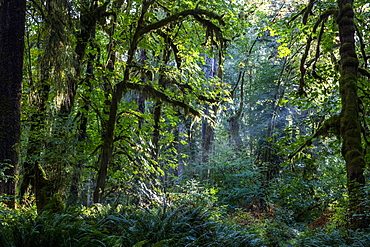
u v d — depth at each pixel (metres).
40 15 10.98
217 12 15.37
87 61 13.45
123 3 13.77
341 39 10.78
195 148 25.23
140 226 6.52
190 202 11.62
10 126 8.73
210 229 7.40
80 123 12.60
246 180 21.53
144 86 12.71
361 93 12.30
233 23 16.08
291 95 13.97
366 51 14.05
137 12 13.77
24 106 10.93
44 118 10.81
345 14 10.70
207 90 14.27
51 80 10.90
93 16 12.76
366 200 7.97
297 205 18.08
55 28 10.41
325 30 13.41
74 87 11.91
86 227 5.46
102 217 7.00
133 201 12.58
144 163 13.19
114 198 12.41
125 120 13.42
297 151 12.58
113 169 13.44
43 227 4.98
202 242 6.84
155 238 6.31
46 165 9.92
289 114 27.34
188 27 15.64
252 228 11.33
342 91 10.27
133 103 14.20
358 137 9.64
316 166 18.03
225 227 7.86
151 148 14.69
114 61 14.16
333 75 13.62
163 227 6.50
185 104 13.32
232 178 21.69
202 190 17.64
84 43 12.54
